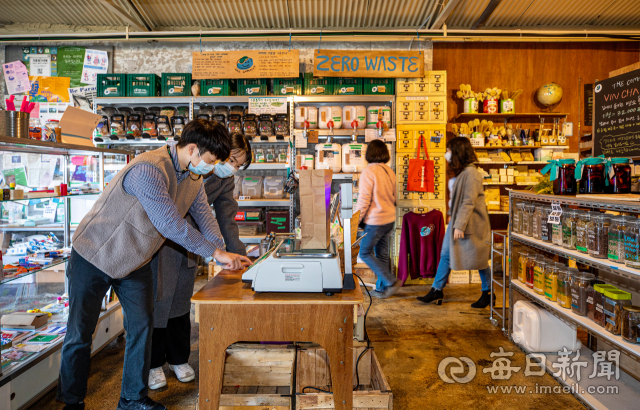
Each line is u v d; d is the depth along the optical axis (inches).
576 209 92.1
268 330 57.5
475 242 136.3
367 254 148.9
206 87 189.8
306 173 60.0
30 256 97.4
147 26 203.0
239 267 67.2
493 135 198.2
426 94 187.6
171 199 66.1
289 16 196.2
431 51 206.1
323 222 60.6
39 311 103.7
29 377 78.6
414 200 188.5
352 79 189.3
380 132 184.2
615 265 74.1
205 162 67.4
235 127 184.5
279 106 187.2
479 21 199.9
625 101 111.9
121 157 129.6
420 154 188.9
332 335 57.2
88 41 203.2
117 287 71.6
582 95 211.5
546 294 101.7
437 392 88.0
